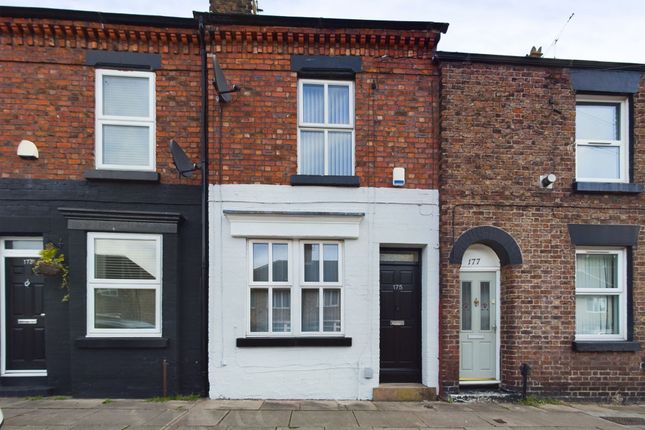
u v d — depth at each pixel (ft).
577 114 22.45
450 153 21.12
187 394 20.21
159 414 17.43
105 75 20.86
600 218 21.47
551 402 20.31
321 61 21.18
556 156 21.56
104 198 20.39
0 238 20.36
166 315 20.04
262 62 21.02
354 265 20.84
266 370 20.13
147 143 21.13
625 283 21.76
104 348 19.69
